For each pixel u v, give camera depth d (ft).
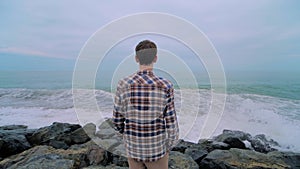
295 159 12.62
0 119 23.93
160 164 5.25
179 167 10.53
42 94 34.53
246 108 25.58
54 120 23.27
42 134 16.78
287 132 19.61
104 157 11.08
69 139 16.03
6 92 36.14
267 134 18.92
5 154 14.28
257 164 11.72
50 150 12.54
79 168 10.52
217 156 12.53
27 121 23.20
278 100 29.76
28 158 11.43
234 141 16.79
